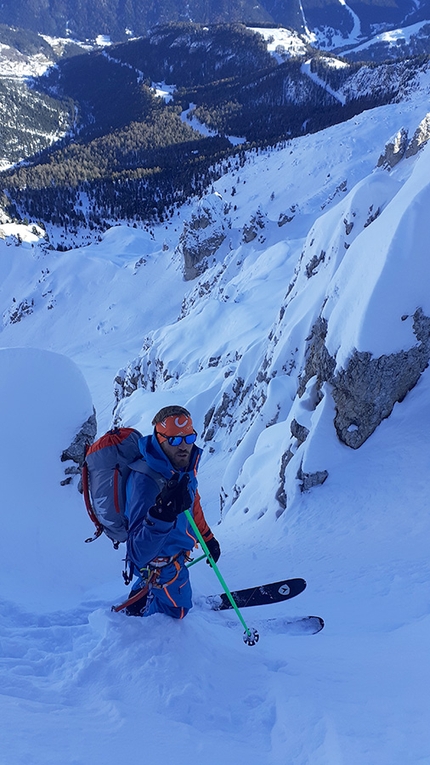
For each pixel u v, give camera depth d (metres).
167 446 3.29
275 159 152.50
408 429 10.01
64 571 7.24
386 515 8.59
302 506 10.15
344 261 11.70
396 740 2.64
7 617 4.89
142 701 3.02
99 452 3.45
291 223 79.25
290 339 18.75
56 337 92.94
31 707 2.67
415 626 4.75
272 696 3.25
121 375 50.34
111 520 3.55
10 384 8.39
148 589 3.91
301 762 2.57
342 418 10.49
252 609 5.61
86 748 2.32
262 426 18.03
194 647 3.67
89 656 3.44
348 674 3.71
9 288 117.12
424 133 53.50
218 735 2.81
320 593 6.46
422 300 9.63
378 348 9.83
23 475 7.95
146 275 93.56
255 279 46.22
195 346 40.91
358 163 122.00
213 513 19.83
